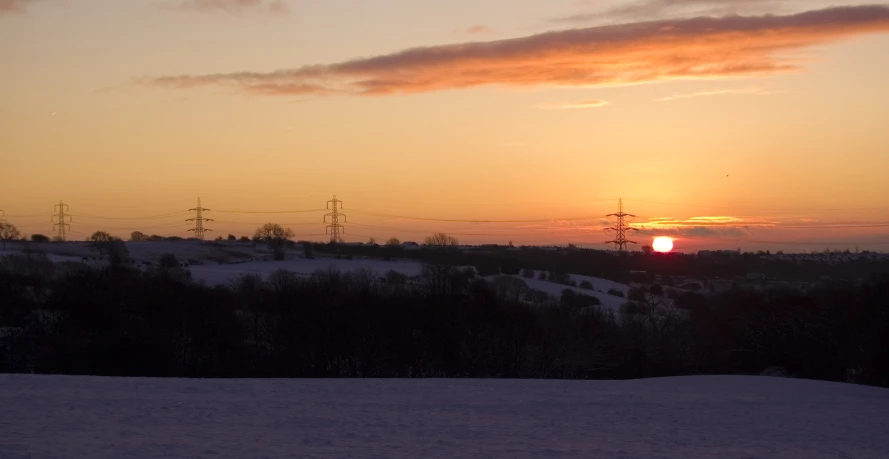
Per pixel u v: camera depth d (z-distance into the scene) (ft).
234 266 321.11
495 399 102.32
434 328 208.03
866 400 114.73
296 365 197.67
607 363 213.66
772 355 202.28
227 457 57.06
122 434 65.16
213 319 196.34
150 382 109.29
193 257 344.28
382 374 201.57
